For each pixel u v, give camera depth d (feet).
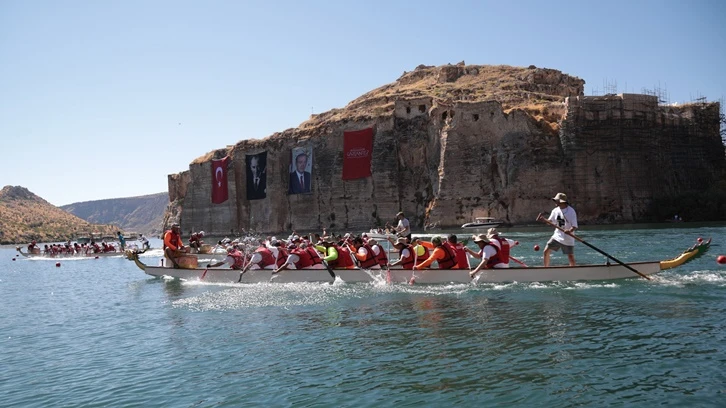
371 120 358.84
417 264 68.59
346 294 64.08
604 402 29.09
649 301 52.65
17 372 39.91
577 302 53.67
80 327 55.06
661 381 31.42
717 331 40.70
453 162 300.40
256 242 96.53
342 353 40.06
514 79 408.05
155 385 35.19
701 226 205.57
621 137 286.25
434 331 45.16
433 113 333.21
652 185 289.94
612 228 216.33
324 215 370.12
